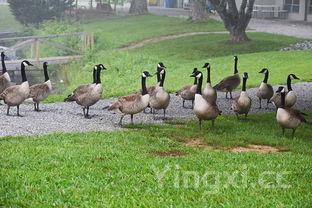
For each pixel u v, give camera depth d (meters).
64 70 39.47
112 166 12.22
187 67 35.94
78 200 10.01
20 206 9.77
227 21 44.91
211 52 42.44
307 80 29.28
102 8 74.94
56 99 24.92
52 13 63.72
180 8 83.06
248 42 44.44
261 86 22.16
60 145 14.38
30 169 11.89
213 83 29.53
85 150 13.73
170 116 20.16
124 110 17.34
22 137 15.40
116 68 36.56
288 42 44.66
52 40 48.94
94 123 18.19
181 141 16.03
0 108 20.75
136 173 11.84
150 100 19.22
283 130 17.09
